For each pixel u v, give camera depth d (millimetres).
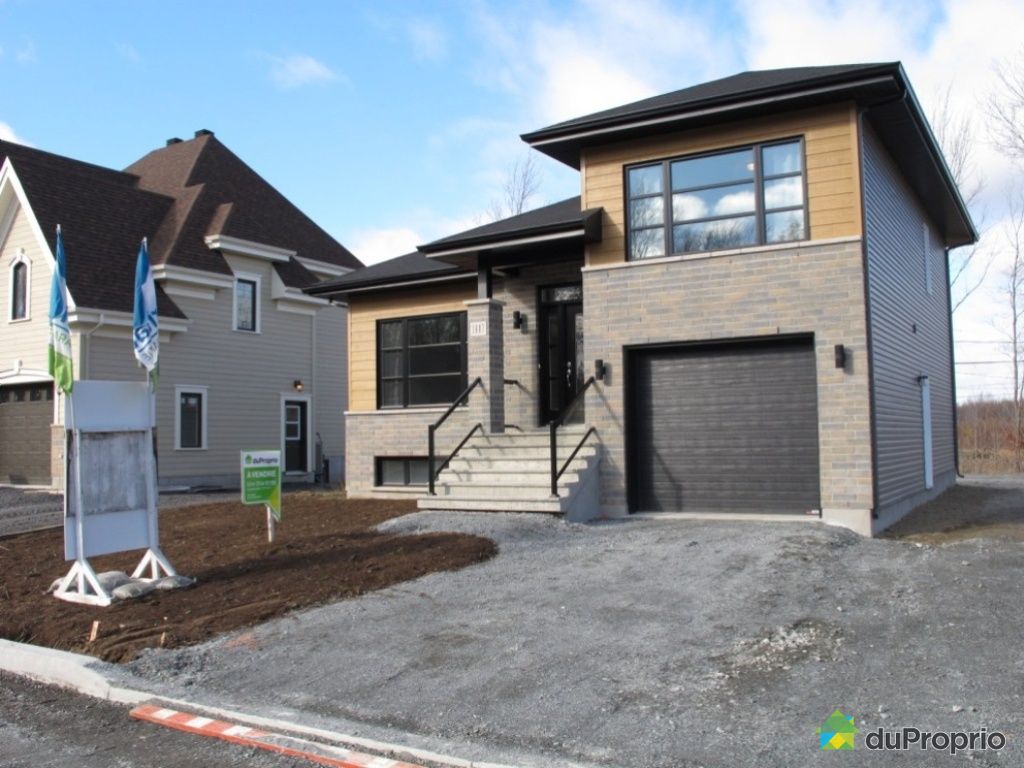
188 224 23766
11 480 22422
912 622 6789
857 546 9906
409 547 9984
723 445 12281
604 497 12672
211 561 9992
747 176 12094
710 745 4781
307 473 26000
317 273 27188
